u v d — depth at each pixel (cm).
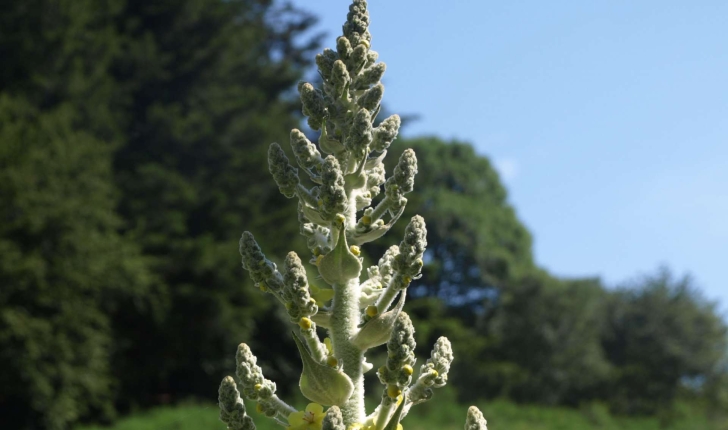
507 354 5234
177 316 3566
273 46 5369
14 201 3067
